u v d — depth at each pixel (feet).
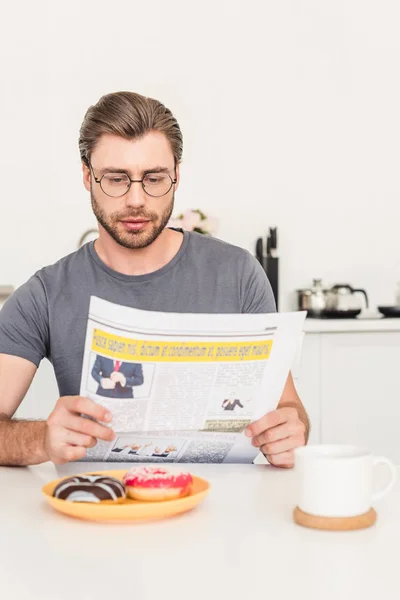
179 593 2.65
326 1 11.75
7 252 11.32
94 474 3.81
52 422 4.17
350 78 11.85
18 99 11.26
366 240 12.01
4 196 11.28
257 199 11.75
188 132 11.58
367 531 3.29
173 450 4.53
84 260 5.75
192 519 3.48
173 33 11.50
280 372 4.31
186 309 5.72
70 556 3.02
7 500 3.82
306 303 11.11
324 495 3.31
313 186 11.85
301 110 11.78
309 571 2.84
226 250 5.96
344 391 10.67
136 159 4.99
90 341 4.00
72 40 11.34
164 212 5.21
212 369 4.16
